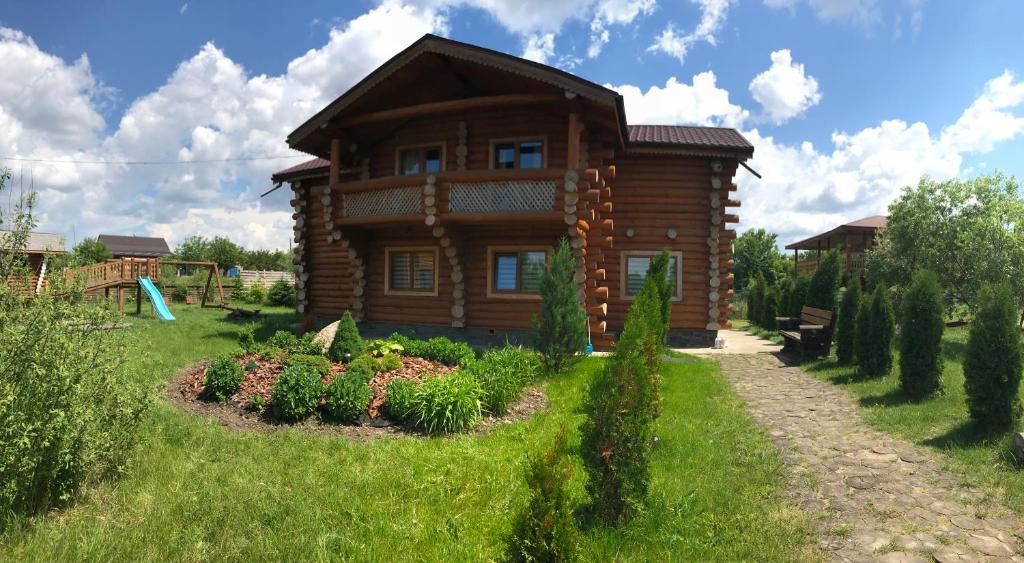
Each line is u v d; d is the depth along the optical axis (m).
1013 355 5.68
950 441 5.57
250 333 9.47
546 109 13.04
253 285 31.72
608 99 10.87
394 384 6.64
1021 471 4.70
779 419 6.91
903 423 6.35
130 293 26.25
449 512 4.17
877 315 9.05
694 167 14.53
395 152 14.65
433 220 11.84
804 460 5.34
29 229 4.48
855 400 7.79
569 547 2.92
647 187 14.52
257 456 5.20
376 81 12.71
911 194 15.95
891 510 4.16
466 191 11.91
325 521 3.96
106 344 4.54
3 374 3.76
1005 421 5.66
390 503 4.27
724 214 14.41
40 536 3.66
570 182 11.16
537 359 9.08
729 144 13.95
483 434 6.18
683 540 3.73
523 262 12.95
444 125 14.09
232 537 3.72
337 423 6.33
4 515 3.71
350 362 8.07
